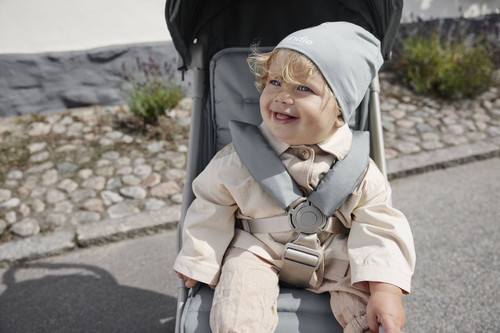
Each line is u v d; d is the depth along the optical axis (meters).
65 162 3.50
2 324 2.33
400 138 3.94
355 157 1.41
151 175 3.38
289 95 1.25
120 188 3.25
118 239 2.90
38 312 2.41
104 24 4.10
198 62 1.85
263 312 1.27
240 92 1.81
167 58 4.33
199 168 1.75
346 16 1.84
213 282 1.40
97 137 3.82
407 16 5.06
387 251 1.29
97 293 2.53
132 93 4.02
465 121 4.21
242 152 1.44
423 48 4.74
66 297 2.50
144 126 3.96
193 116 1.80
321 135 1.31
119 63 4.20
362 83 1.31
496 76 4.97
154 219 2.97
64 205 3.08
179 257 1.43
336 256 1.42
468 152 3.73
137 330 2.30
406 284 1.25
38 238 2.82
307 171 1.37
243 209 1.45
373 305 1.22
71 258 2.77
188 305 1.38
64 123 4.02
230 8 1.92
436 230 2.96
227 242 1.46
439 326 2.26
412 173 3.56
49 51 4.02
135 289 2.56
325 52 1.23
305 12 1.91
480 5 5.35
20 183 3.28
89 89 4.20
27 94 4.07
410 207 3.19
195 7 1.78
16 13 3.85
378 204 1.40
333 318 1.34
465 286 2.50
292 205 1.37
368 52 1.33
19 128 3.94
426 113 4.34
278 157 1.41
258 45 1.94
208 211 1.47
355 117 1.74
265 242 1.44
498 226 2.98
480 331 2.23
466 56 4.65
